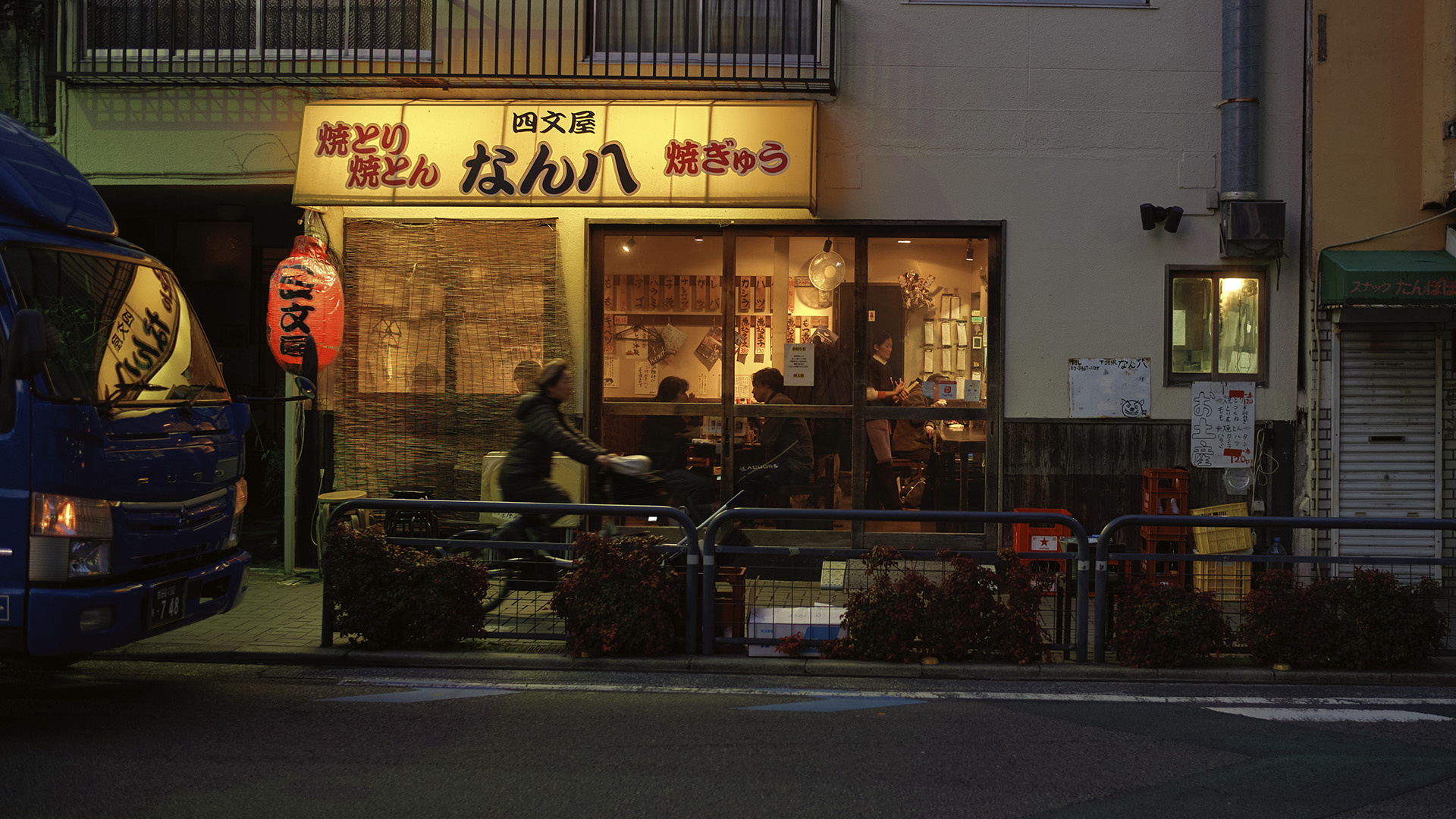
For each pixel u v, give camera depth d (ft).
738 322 32.42
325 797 14.03
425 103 30.89
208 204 36.45
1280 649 21.45
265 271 40.52
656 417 32.53
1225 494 31.19
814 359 32.30
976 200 31.50
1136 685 20.68
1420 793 14.42
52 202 18.56
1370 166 30.73
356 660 21.98
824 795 14.33
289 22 32.68
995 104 31.48
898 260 32.17
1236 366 31.55
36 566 16.62
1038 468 31.50
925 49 31.53
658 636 22.08
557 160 30.30
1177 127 31.24
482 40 31.81
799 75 31.40
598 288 32.50
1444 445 30.91
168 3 32.58
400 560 22.39
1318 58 30.73
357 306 32.09
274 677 20.88
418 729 17.22
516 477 25.26
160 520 18.51
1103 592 21.79
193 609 19.27
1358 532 30.94
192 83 31.30
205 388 20.54
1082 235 31.40
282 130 32.17
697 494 28.14
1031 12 31.40
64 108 32.42
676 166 30.14
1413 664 21.38
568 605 22.09
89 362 17.78
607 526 31.19
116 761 15.39
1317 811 13.74
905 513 21.90
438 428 31.99
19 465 16.66
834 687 20.34
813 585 22.34
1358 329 30.89
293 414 31.71
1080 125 31.37
